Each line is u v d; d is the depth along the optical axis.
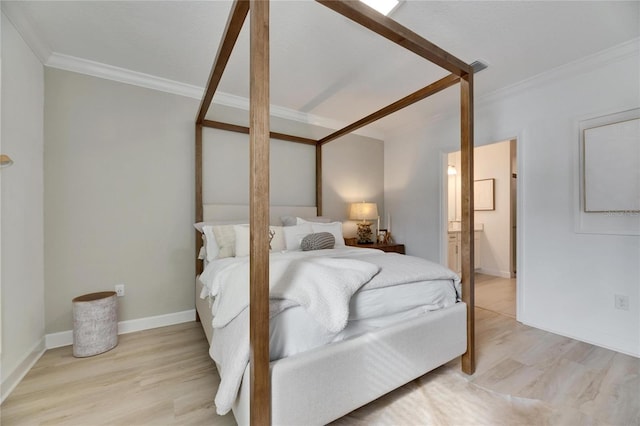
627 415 1.41
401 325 1.51
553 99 2.48
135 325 2.50
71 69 2.28
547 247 2.52
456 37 1.98
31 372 1.81
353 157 4.07
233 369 1.11
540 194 2.57
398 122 3.89
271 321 1.18
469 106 1.73
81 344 2.01
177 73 2.52
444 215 3.60
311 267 1.48
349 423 1.36
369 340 1.37
